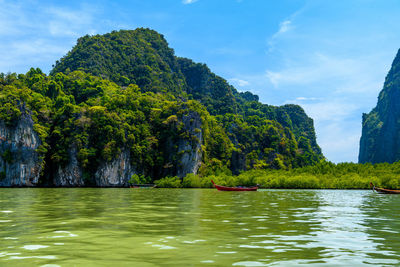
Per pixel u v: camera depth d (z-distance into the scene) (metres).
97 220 19.31
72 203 33.12
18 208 26.88
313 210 26.56
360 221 19.61
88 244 12.34
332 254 10.93
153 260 9.99
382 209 27.84
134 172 127.12
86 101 153.12
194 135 133.75
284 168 177.38
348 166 107.81
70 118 124.06
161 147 138.25
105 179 117.69
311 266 9.45
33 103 128.00
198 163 134.38
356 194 57.44
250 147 183.75
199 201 37.34
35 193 57.56
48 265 9.42
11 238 13.49
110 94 169.75
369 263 9.83
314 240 13.37
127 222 18.47
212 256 10.52
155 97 190.38
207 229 16.06
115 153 119.25
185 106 141.75
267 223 18.39
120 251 11.20
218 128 171.75
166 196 49.38
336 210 26.73
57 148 117.75
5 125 106.25
